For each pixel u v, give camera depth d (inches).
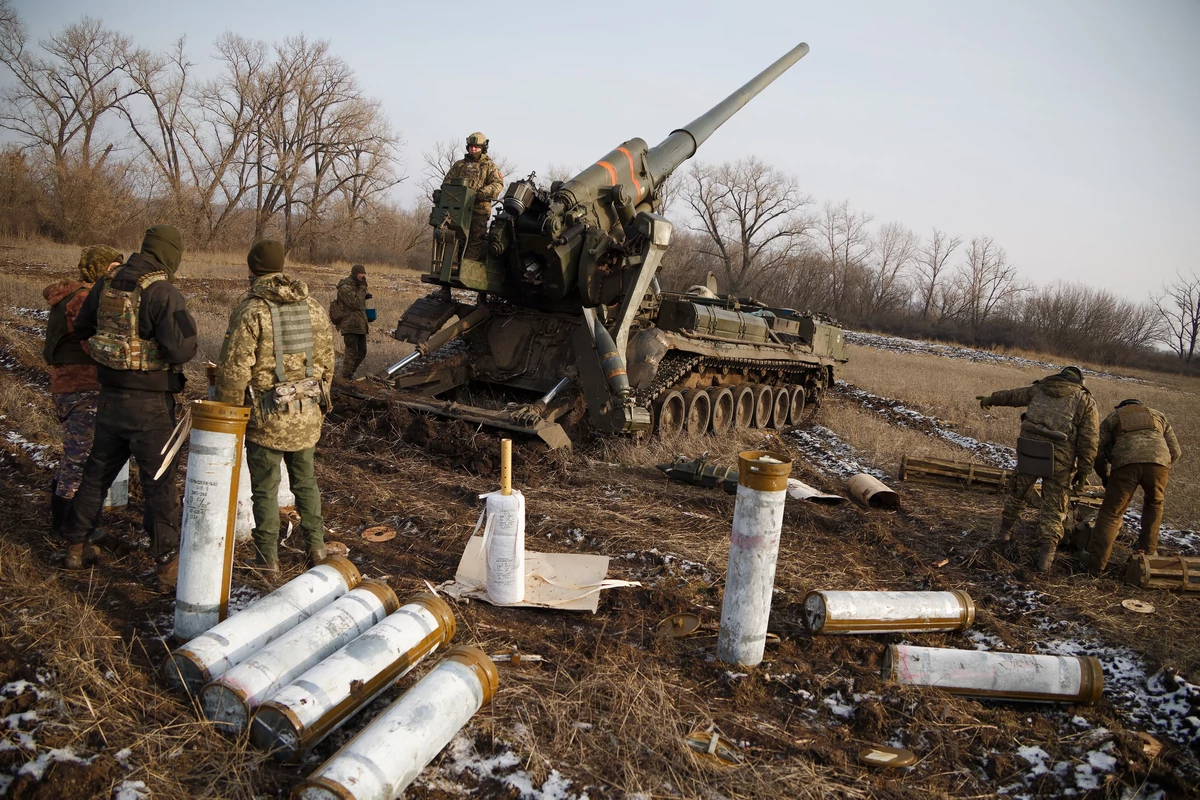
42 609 172.1
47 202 1428.4
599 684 162.9
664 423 386.9
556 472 309.3
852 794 140.6
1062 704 177.3
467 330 407.5
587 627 191.5
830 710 166.9
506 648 176.7
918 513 316.5
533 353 400.8
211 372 212.1
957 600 202.4
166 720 143.7
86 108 1658.5
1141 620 227.5
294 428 193.2
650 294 405.7
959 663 175.8
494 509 192.7
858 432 479.5
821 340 542.3
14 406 329.7
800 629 198.7
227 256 1476.4
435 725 133.2
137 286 186.4
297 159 1670.8
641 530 256.7
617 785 136.4
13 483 251.6
